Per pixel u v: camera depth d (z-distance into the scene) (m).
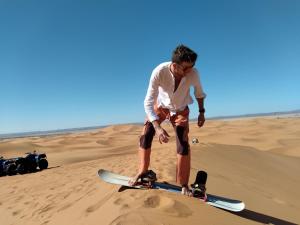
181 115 2.04
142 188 2.13
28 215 2.73
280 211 2.80
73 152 14.83
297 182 5.38
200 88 2.05
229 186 3.38
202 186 2.07
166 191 2.08
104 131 37.41
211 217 1.84
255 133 18.97
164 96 2.01
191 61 1.86
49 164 10.23
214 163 5.17
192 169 4.06
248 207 2.63
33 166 7.48
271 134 17.84
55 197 3.02
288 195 3.95
